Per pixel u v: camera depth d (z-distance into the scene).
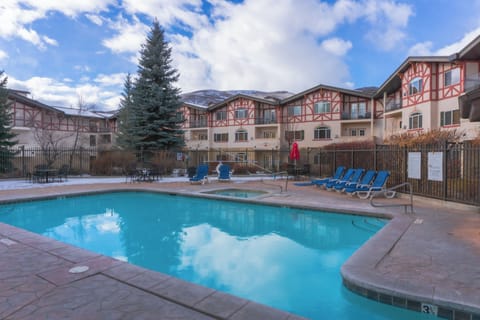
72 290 3.08
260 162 31.06
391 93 27.58
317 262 4.99
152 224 7.74
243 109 34.25
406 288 3.13
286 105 32.53
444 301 2.89
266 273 4.56
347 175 12.06
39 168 15.52
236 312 2.67
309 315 3.37
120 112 30.17
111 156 19.36
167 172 19.59
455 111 18.20
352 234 6.68
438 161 8.45
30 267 3.70
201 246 5.92
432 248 4.50
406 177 9.98
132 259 5.24
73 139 32.62
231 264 4.95
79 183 14.41
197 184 14.04
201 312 2.67
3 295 2.97
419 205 8.31
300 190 11.91
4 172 18.41
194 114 38.31
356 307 3.40
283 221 7.89
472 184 7.83
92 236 6.68
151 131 20.73
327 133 30.23
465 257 4.10
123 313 2.64
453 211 7.41
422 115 20.48
